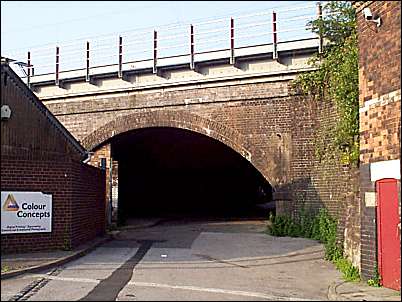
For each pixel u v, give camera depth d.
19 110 16.59
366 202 12.23
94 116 27.03
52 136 18.06
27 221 16.31
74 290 11.23
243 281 12.77
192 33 24.66
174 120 25.22
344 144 15.97
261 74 23.47
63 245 17.02
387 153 11.38
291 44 22.80
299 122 22.73
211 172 40.81
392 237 11.26
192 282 12.47
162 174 40.94
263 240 21.61
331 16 20.31
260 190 50.38
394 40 11.15
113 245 20.28
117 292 11.06
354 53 15.83
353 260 13.63
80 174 18.48
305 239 21.66
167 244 20.72
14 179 16.11
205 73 24.61
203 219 34.22
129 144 32.56
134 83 26.02
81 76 26.94
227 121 24.27
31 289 11.29
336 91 17.22
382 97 11.62
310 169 22.27
